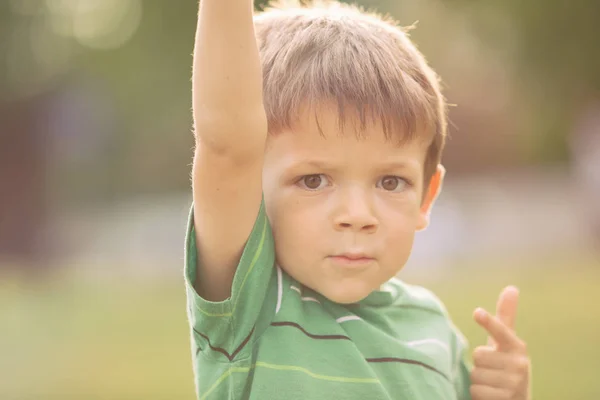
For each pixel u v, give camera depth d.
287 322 2.69
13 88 25.77
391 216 2.72
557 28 12.41
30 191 25.33
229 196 2.55
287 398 2.60
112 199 26.53
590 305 13.84
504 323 3.20
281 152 2.69
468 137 29.69
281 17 2.97
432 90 2.89
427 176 2.96
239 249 2.62
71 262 24.20
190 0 21.86
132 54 23.22
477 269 19.73
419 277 18.16
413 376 2.83
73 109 26.06
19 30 25.88
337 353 2.71
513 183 28.08
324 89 2.65
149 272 21.34
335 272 2.68
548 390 8.23
